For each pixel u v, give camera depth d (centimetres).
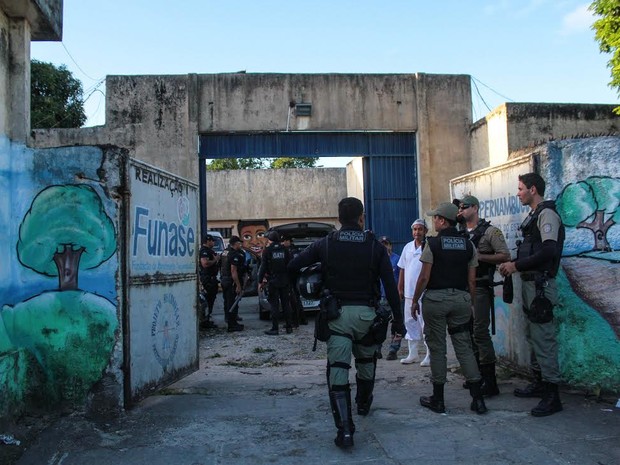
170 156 1304
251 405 519
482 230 546
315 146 1374
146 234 514
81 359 468
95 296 469
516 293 591
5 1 477
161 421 467
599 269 518
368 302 441
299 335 1028
